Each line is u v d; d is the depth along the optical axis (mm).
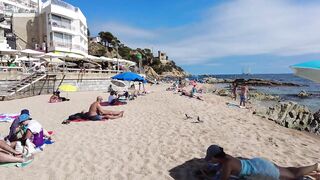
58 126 11438
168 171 6488
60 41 49406
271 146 8531
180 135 9688
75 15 51562
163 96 25656
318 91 48000
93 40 98438
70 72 30219
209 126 11281
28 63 34531
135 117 13320
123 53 105000
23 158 7066
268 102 28438
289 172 5371
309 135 11562
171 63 155250
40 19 50156
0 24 45438
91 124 11711
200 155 7539
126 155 7605
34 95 27031
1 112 16312
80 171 6535
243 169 5219
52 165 6906
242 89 21562
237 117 14242
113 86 33344
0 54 31594
